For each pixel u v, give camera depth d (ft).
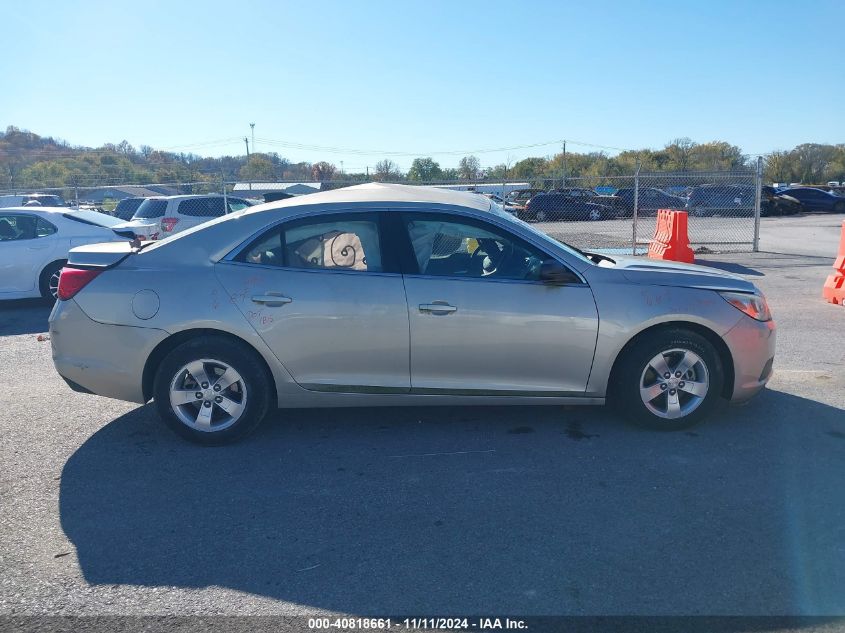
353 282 15.90
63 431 17.40
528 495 13.69
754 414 17.97
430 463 15.25
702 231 78.54
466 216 16.40
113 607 10.34
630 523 12.57
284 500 13.64
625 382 16.51
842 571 11.03
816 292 36.94
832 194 125.18
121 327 15.81
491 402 16.40
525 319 15.90
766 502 13.30
